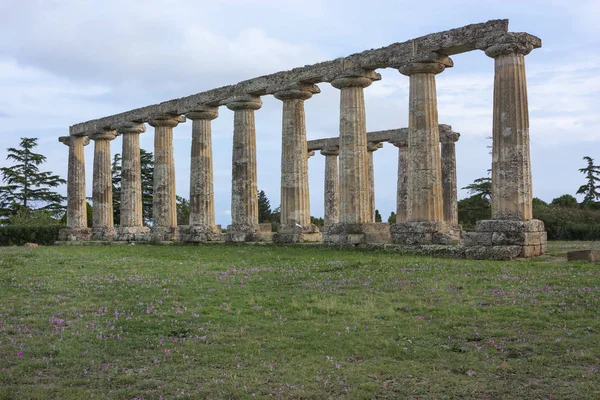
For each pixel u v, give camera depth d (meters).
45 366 11.09
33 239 53.78
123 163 44.28
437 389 9.54
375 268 20.38
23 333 13.35
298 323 13.70
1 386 9.99
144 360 11.40
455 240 27.30
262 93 35.44
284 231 33.34
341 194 30.48
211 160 39.31
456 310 14.02
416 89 27.50
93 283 19.59
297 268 21.66
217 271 21.91
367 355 11.27
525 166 23.88
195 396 9.43
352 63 29.91
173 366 10.95
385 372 10.36
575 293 14.84
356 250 27.91
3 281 20.16
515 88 24.00
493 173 24.45
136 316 14.77
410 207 27.50
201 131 38.94
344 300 15.85
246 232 35.88
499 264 20.33
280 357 11.32
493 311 13.84
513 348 11.29
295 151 33.41
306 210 33.56
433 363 10.73
